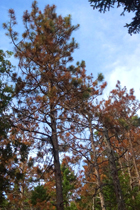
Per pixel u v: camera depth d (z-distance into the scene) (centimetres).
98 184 1257
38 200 1324
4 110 1019
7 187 1034
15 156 1161
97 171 1294
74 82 925
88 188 1509
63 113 1053
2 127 998
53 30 1043
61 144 1166
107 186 1464
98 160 1522
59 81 968
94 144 1284
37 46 1022
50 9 1187
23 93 1023
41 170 1010
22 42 1062
